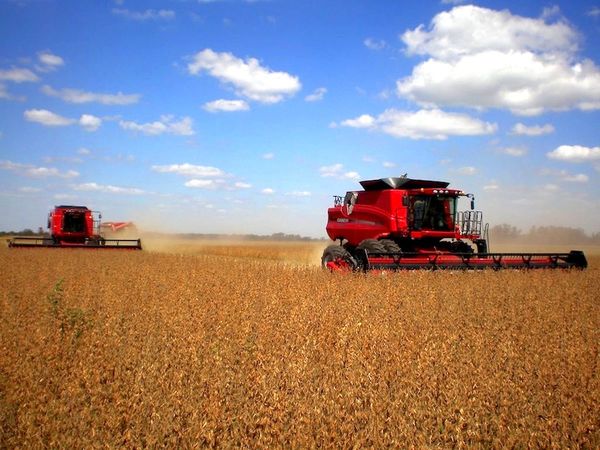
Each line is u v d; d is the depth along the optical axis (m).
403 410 5.08
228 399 5.14
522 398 5.34
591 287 13.30
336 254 16.86
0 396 5.42
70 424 4.64
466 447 4.45
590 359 6.88
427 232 16.83
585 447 4.57
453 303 10.47
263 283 12.91
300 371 5.89
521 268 16.00
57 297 10.52
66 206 32.62
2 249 28.62
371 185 18.39
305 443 4.41
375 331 7.82
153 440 4.38
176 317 8.91
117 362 6.30
